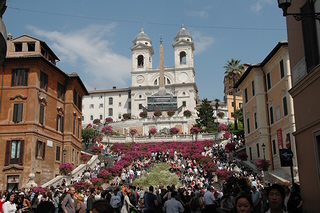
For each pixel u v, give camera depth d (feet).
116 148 219.00
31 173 109.70
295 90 48.88
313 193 43.73
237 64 256.93
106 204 15.71
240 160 156.87
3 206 44.65
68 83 145.07
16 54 123.95
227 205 50.80
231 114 378.53
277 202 20.40
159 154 185.26
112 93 394.93
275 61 132.87
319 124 41.93
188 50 393.09
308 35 44.80
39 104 121.60
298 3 47.67
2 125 117.08
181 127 300.81
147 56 396.98
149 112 358.23
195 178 131.54
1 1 37.96
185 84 376.07
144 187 113.80
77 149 153.48
